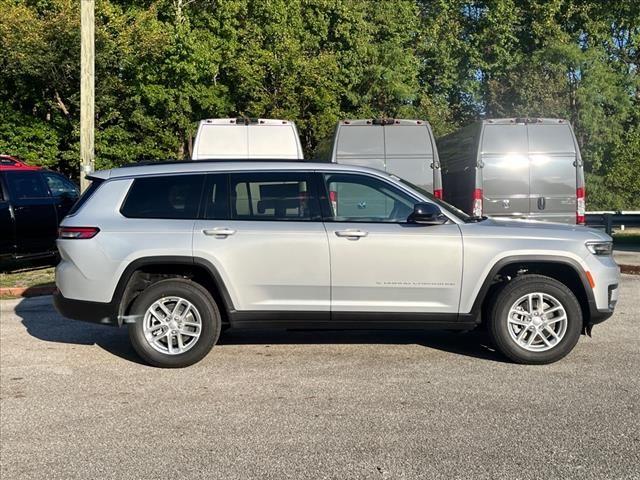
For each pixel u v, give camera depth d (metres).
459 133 12.03
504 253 5.87
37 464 4.01
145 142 21.17
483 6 27.62
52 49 18.80
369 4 25.19
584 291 5.97
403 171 10.70
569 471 3.81
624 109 25.23
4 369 6.03
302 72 22.02
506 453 4.06
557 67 24.62
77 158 20.44
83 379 5.70
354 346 6.72
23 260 12.94
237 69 21.47
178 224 5.95
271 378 5.64
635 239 17.06
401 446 4.18
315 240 5.88
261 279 5.90
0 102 20.00
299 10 23.47
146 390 5.38
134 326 5.95
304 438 4.34
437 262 5.88
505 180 10.61
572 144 10.61
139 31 19.58
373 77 24.25
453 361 6.12
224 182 6.09
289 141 11.03
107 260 5.87
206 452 4.14
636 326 7.48
